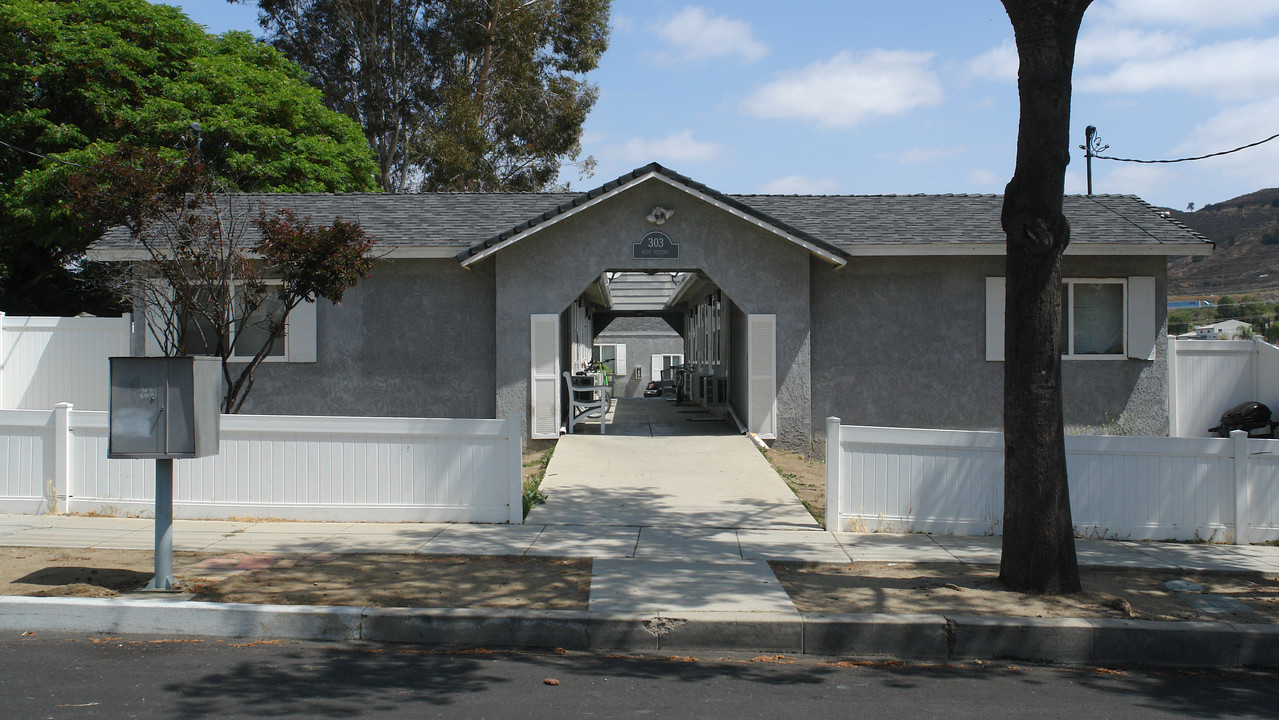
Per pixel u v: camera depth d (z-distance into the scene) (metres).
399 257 13.89
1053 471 7.02
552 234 13.88
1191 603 6.90
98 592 6.69
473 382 14.22
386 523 9.12
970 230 14.45
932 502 8.92
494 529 8.91
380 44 31.06
